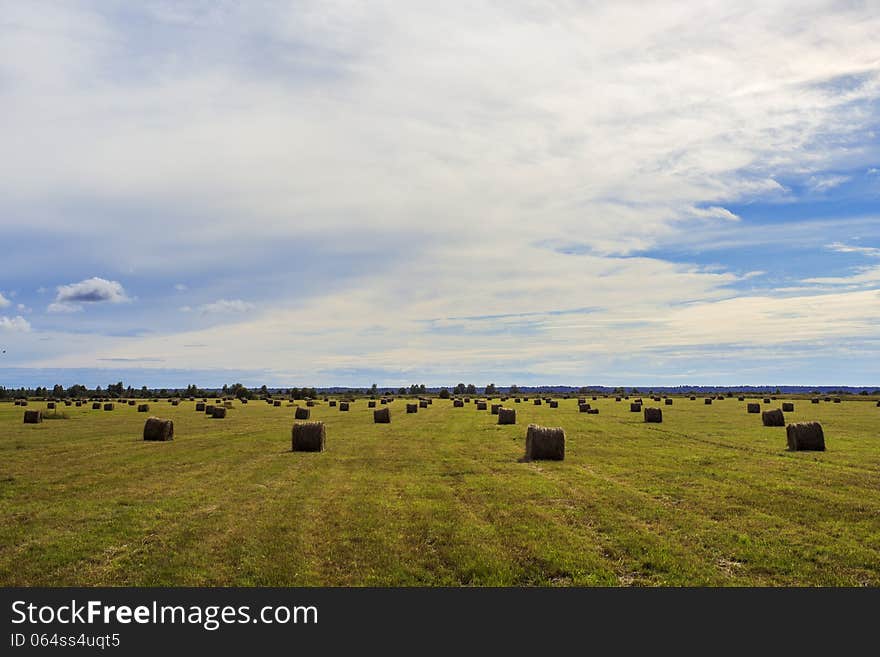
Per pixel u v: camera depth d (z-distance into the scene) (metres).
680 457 26.75
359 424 48.34
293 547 13.07
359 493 18.84
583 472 22.72
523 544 13.02
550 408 73.19
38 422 49.38
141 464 25.77
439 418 55.44
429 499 17.81
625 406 77.00
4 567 12.09
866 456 26.67
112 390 145.50
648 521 14.91
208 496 18.55
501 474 22.45
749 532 13.87
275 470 23.92
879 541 13.16
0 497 18.64
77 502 17.78
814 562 11.98
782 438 35.28
